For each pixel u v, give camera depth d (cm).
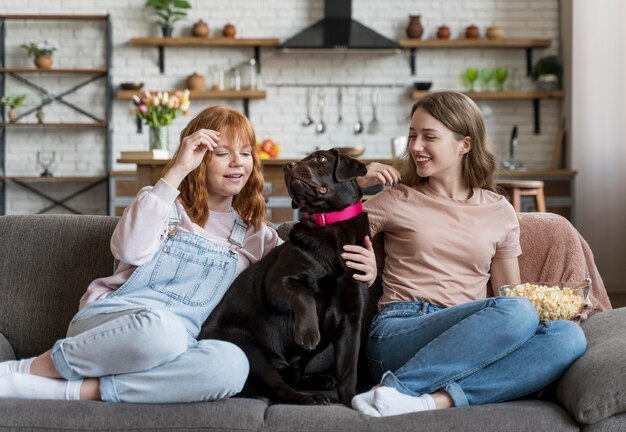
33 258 236
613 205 699
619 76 698
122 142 746
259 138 751
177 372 181
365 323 239
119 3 742
